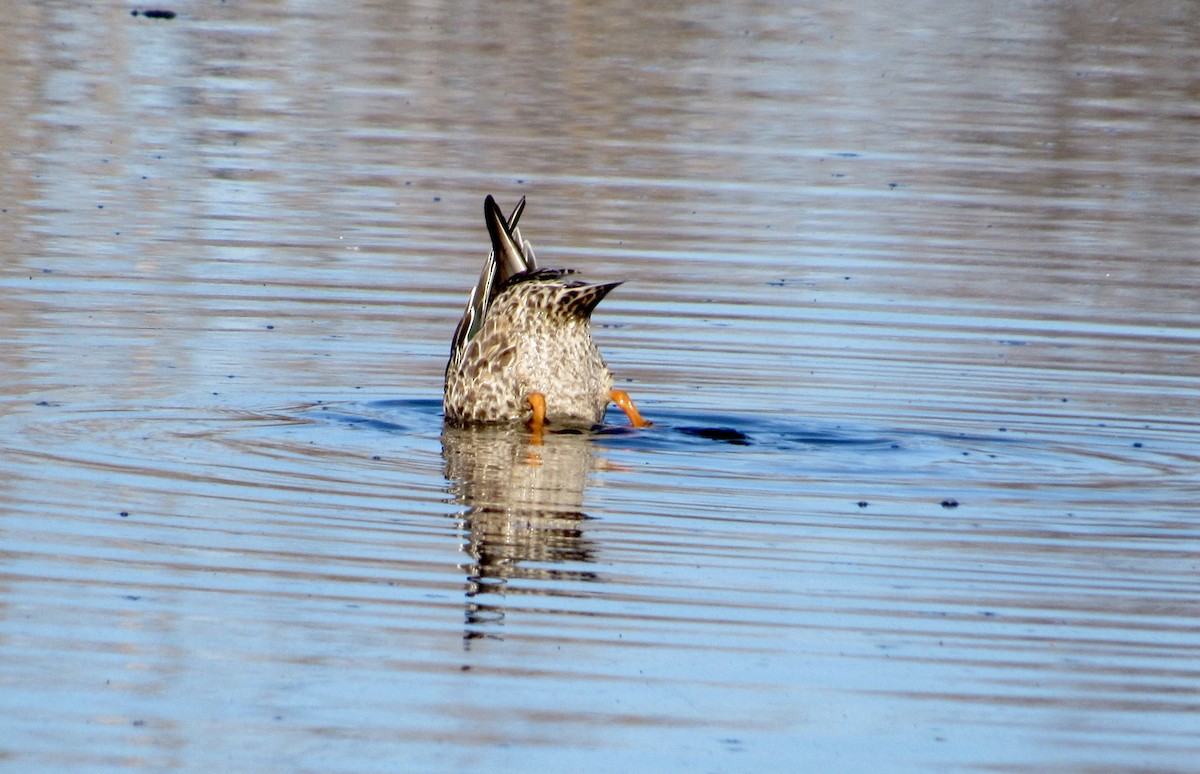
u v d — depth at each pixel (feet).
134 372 61.93
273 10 164.76
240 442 54.08
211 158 105.29
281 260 81.56
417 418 58.65
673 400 61.31
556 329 57.62
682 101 129.18
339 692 35.55
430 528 46.21
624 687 36.24
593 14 169.07
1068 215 99.35
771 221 94.27
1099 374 66.59
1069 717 35.42
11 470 49.67
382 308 73.97
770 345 69.51
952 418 59.67
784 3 180.55
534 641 38.55
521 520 47.06
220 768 32.01
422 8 169.58
